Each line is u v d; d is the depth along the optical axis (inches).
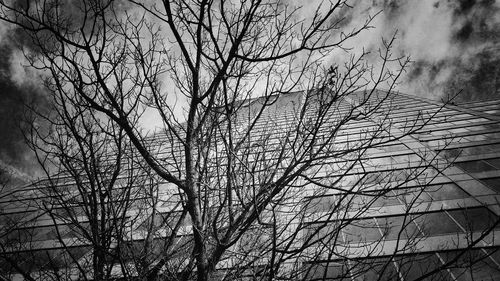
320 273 422.9
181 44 205.6
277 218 284.5
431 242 498.3
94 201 240.8
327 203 609.0
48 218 746.8
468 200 591.8
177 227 256.8
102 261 229.6
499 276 407.8
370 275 439.5
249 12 208.7
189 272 222.8
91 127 255.0
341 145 796.0
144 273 218.1
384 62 217.2
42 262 343.3
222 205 217.2
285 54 217.2
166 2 192.5
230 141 224.1
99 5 212.7
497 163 721.6
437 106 1407.5
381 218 579.5
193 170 223.9
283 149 237.6
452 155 811.4
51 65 221.8
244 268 233.3
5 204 871.1
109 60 235.8
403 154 864.9
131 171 264.1
